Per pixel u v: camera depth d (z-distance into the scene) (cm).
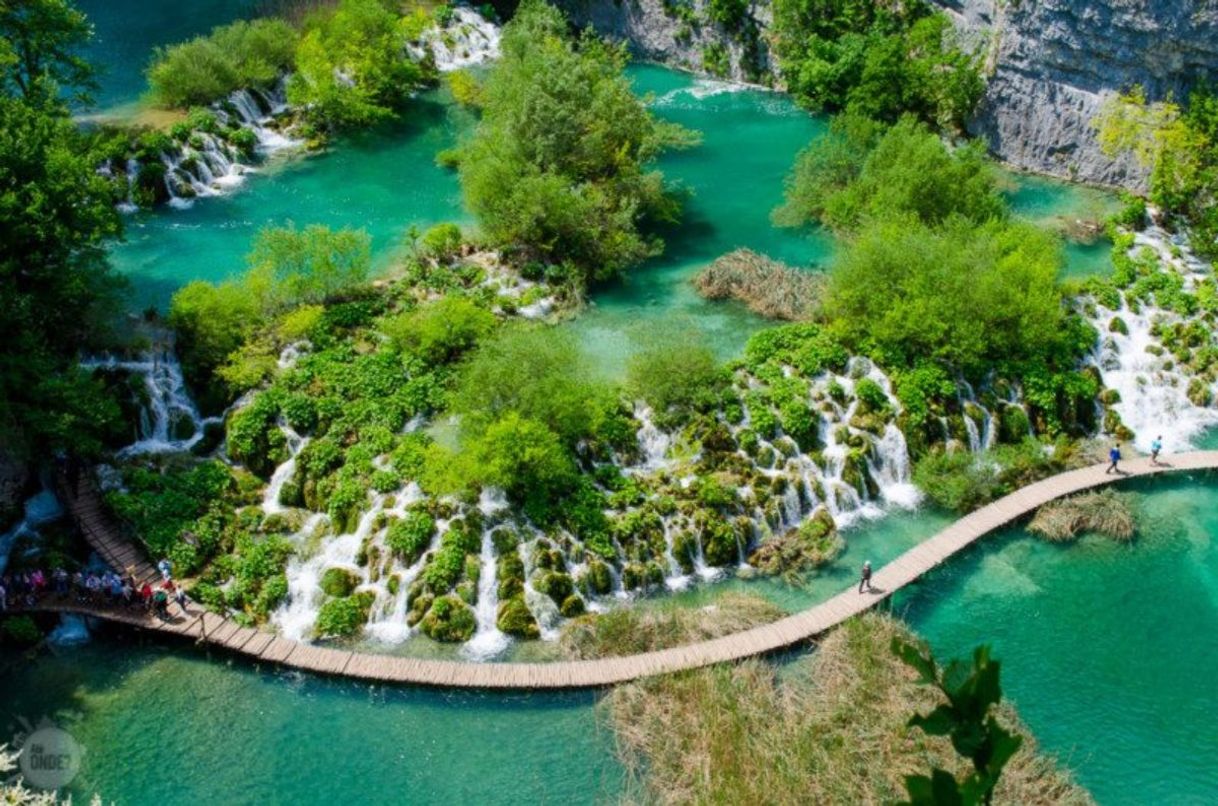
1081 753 3503
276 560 4169
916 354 5031
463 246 5900
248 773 3441
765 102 8344
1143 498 4662
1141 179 6612
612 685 3706
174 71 7056
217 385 4728
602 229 5950
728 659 3766
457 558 4069
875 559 4356
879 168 6156
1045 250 5441
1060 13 6575
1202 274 5875
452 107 8106
